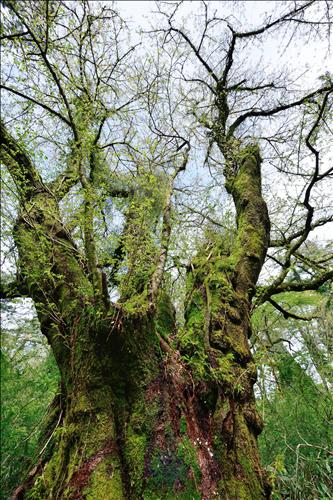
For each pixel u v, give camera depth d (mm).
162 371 3219
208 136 6469
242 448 2844
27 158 3291
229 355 3186
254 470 2789
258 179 5371
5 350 4375
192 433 2920
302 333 6527
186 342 3531
